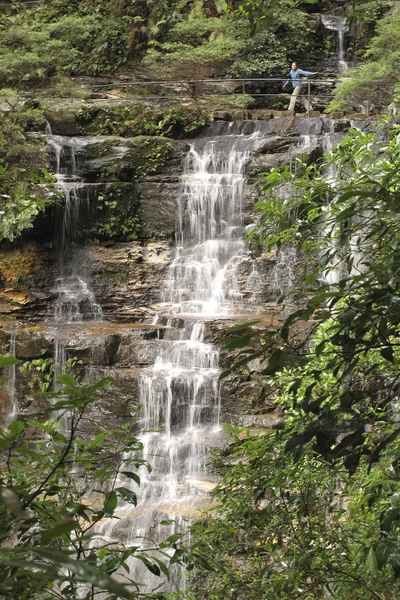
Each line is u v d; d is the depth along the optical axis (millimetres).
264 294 16406
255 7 4250
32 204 5156
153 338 14805
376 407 2617
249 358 2266
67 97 21703
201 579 4789
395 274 2311
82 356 14250
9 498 1532
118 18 25859
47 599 2686
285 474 3979
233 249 17000
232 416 13156
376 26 24875
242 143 18062
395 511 2564
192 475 12250
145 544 10539
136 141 18438
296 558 3668
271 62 23953
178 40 24969
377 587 3578
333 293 2293
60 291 16719
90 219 17281
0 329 15000
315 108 23094
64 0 26781
